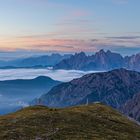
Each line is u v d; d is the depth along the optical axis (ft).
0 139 186.29
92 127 221.66
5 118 244.42
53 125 216.33
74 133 201.05
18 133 195.93
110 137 203.10
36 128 207.31
